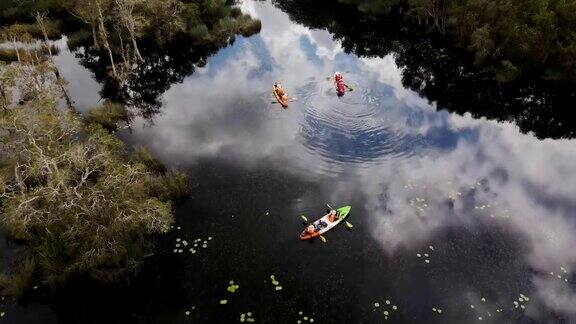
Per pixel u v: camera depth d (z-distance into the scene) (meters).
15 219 19.05
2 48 43.16
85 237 19.97
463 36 41.84
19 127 20.50
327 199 25.84
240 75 40.75
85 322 19.59
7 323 19.44
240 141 31.08
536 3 37.41
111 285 20.81
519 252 22.39
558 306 19.89
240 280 21.00
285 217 24.55
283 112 34.41
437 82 39.41
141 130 32.94
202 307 19.86
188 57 44.62
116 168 20.88
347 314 19.53
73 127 22.38
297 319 19.30
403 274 21.36
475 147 30.59
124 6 39.25
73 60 43.41
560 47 35.59
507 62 37.06
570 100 36.25
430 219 24.41
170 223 23.91
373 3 53.91
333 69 41.41
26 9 50.31
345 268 21.61
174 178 26.05
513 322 19.28
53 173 19.53
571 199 25.64
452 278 21.17
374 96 36.69
